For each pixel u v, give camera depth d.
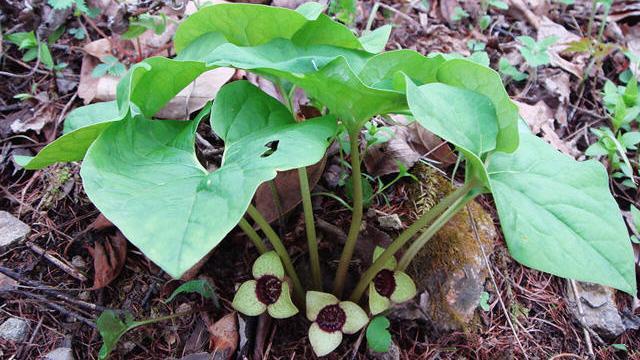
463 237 0.20
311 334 0.16
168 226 0.11
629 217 0.23
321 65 0.14
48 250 0.19
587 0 0.34
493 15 0.32
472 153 0.12
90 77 0.23
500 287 0.20
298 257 0.20
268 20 0.16
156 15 0.22
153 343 0.18
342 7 0.25
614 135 0.25
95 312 0.18
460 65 0.14
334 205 0.21
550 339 0.19
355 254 0.20
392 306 0.18
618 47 0.28
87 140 0.14
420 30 0.30
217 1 0.26
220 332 0.17
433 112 0.13
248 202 0.11
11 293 0.18
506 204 0.13
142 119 0.15
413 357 0.18
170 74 0.15
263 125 0.15
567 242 0.13
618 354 0.19
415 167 0.22
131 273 0.19
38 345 0.17
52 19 0.24
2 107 0.23
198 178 0.13
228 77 0.22
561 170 0.14
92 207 0.20
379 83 0.15
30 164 0.14
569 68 0.29
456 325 0.18
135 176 0.13
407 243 0.20
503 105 0.13
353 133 0.15
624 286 0.12
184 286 0.17
